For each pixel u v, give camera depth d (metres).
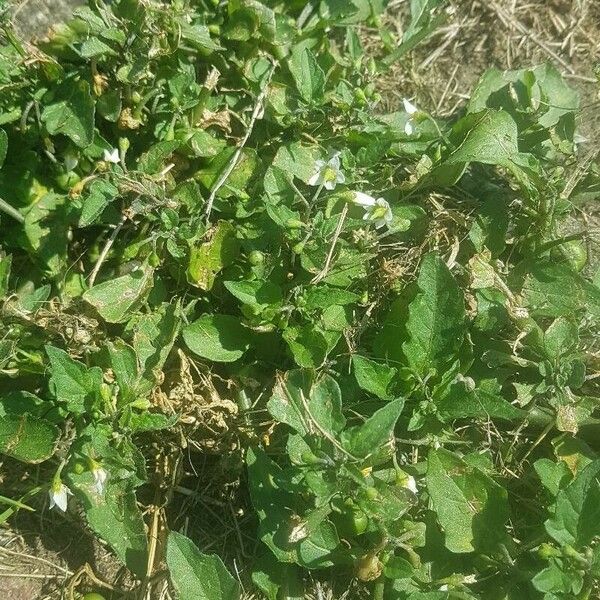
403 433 0.22
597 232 0.24
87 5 0.24
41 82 0.22
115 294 0.21
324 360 0.21
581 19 0.29
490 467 0.21
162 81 0.23
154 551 0.22
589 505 0.18
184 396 0.22
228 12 0.24
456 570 0.20
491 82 0.26
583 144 0.27
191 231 0.22
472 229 0.23
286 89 0.24
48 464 0.22
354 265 0.22
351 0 0.27
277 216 0.21
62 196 0.23
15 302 0.21
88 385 0.19
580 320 0.22
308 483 0.18
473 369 0.22
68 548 0.22
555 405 0.21
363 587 0.21
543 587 0.18
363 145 0.24
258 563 0.20
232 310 0.23
